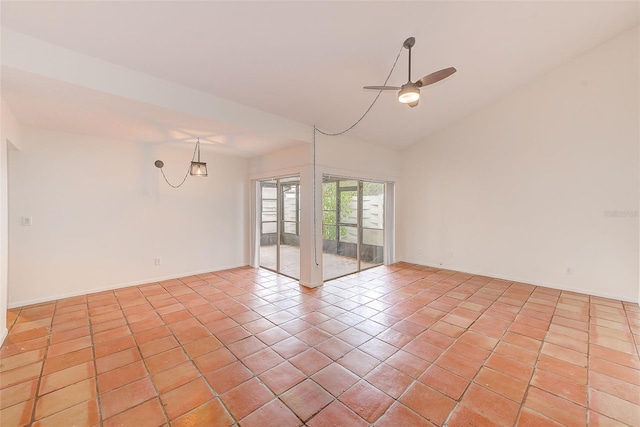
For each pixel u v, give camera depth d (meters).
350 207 5.56
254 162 5.70
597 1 3.04
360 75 3.37
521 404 1.91
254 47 2.69
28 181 3.59
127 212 4.39
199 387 2.08
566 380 2.15
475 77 4.06
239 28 2.45
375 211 5.89
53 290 3.80
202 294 4.11
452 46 3.23
